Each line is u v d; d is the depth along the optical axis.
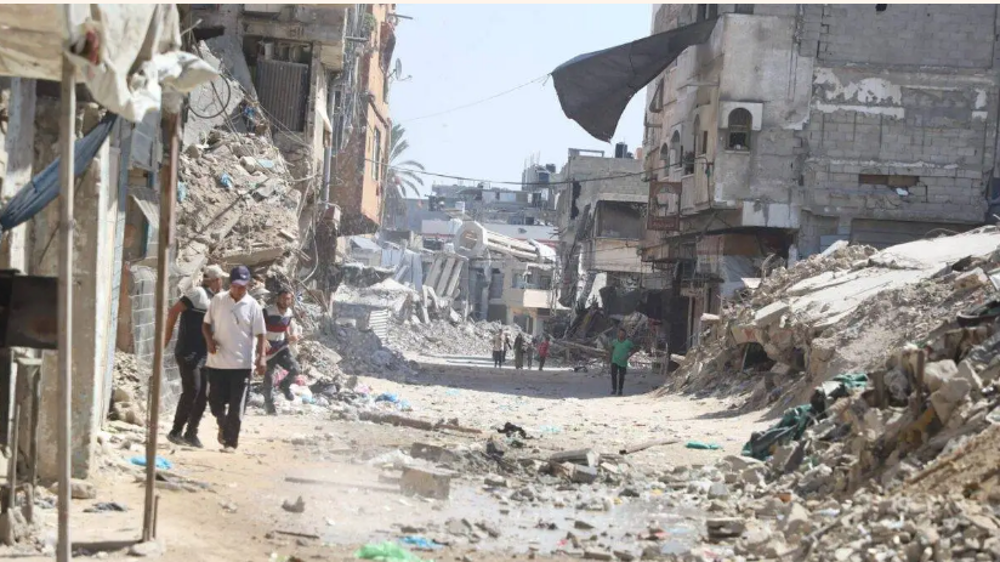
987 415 10.34
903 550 8.41
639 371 52.84
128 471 10.77
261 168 26.19
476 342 76.19
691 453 16.88
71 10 6.20
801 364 25.30
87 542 7.90
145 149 15.12
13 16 6.21
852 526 9.27
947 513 8.87
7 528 7.70
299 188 32.62
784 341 25.77
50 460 9.73
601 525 10.85
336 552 8.55
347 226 47.06
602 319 71.50
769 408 23.81
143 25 6.80
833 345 22.48
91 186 9.69
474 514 10.93
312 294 35.22
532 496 12.29
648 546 9.75
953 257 27.34
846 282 27.64
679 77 50.19
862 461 11.32
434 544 9.26
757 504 11.77
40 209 8.15
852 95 44.38
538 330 87.81
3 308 7.46
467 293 93.69
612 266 71.38
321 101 35.59
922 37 44.47
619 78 42.22
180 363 13.26
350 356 36.00
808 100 44.25
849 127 44.44
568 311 80.06
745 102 44.06
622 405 29.05
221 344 13.13
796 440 14.88
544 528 10.48
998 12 44.50
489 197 133.62
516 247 96.19
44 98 9.62
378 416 19.33
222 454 12.95
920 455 10.66
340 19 33.62
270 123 32.91
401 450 14.81
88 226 9.74
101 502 9.30
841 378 15.56
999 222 32.88
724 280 44.34
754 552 9.55
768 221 44.09
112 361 12.49
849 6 44.31
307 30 33.34
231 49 30.67
